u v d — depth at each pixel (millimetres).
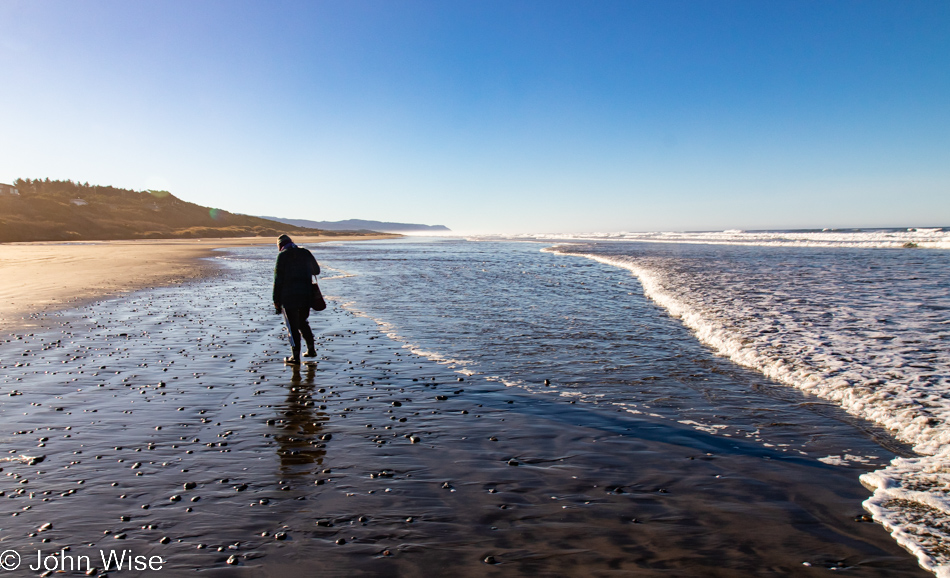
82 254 33000
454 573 2607
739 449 4160
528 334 8891
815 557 2725
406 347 8039
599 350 7711
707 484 3562
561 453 4109
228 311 11648
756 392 5660
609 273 20953
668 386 5922
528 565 2678
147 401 5418
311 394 5688
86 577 2568
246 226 153875
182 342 8438
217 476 3699
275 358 7391
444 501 3344
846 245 43125
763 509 3223
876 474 3656
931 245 38750
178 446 4246
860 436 4391
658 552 2787
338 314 11258
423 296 14148
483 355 7469
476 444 4293
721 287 14328
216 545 2855
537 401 5430
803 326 8758
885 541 2855
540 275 20328
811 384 5754
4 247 45312
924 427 4402
